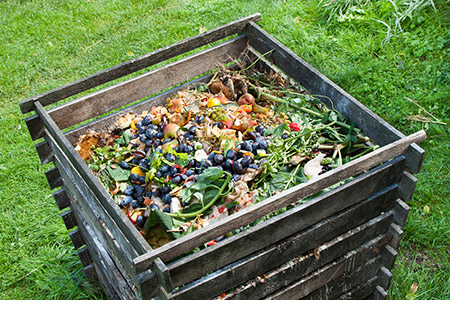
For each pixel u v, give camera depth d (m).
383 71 4.39
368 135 2.59
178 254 1.94
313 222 2.24
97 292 3.25
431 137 3.84
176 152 2.70
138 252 2.03
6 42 5.27
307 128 2.72
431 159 3.71
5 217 3.64
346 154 2.69
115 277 2.55
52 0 5.79
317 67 4.49
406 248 3.27
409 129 3.92
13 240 3.54
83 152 2.85
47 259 3.40
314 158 2.58
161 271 1.82
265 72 3.19
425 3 4.88
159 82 3.07
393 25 4.87
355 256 2.53
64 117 2.81
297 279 2.41
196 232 1.95
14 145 4.18
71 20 5.44
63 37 5.24
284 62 3.03
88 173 2.25
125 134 2.95
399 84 4.26
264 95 3.07
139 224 2.47
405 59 4.51
